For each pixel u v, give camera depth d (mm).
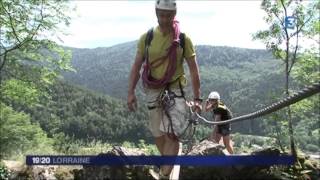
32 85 19062
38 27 17516
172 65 5203
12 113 25859
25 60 19031
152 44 5242
